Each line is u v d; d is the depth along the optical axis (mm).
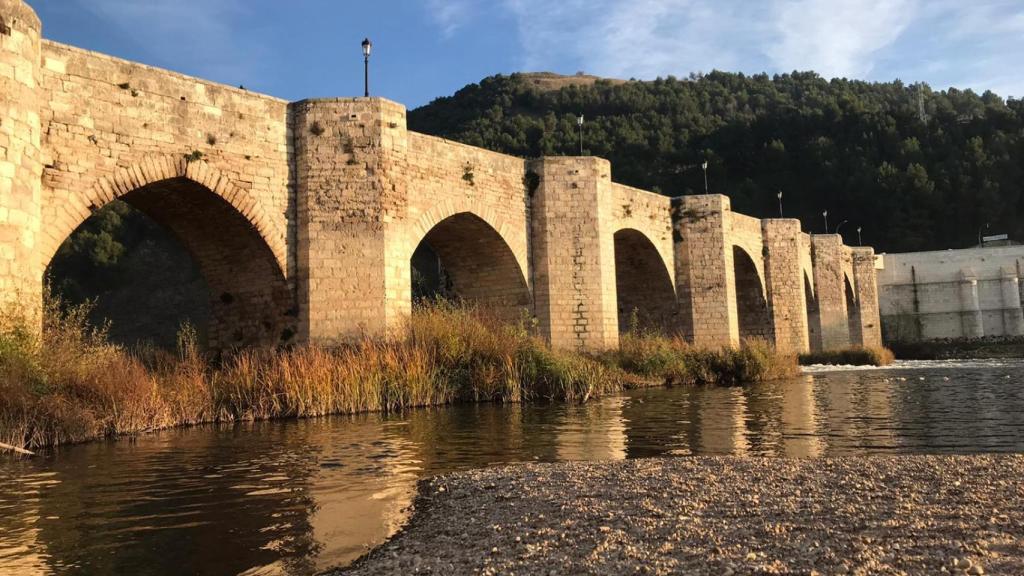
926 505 7324
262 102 24328
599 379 25672
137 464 11891
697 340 41156
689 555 5832
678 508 7547
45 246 18984
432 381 21922
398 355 22266
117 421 15781
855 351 50781
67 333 16922
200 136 22516
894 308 82875
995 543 5805
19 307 16484
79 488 10023
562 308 32719
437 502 8875
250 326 25500
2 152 16859
